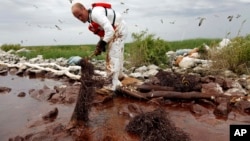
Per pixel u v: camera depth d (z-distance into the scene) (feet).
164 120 7.29
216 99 10.28
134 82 12.17
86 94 7.85
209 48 19.35
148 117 7.35
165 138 6.98
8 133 7.70
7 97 11.61
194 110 9.47
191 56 19.71
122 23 10.66
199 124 8.44
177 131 7.25
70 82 14.66
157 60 18.57
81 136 7.33
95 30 10.25
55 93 11.30
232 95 10.90
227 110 9.38
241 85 12.45
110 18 10.35
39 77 16.44
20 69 17.54
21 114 9.31
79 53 26.96
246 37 17.79
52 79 15.67
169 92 10.44
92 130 7.69
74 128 7.70
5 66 19.74
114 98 10.85
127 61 19.12
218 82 11.97
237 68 15.47
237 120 8.80
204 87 11.18
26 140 7.17
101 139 7.20
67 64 20.56
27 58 27.14
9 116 9.11
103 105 10.00
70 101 10.48
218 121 8.70
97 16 9.89
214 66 16.10
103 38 9.98
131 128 7.59
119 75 12.01
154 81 11.75
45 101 10.80
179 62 18.31
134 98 10.74
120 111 9.14
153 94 10.53
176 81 11.32
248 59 15.98
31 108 9.95
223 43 18.58
